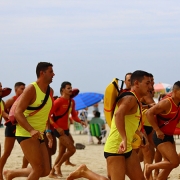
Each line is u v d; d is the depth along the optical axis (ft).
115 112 24.59
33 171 27.43
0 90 36.81
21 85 38.40
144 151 34.73
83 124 44.16
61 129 39.42
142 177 25.30
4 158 36.76
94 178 27.09
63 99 40.16
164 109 29.73
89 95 90.33
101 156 58.18
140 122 25.36
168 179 38.93
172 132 30.42
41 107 27.32
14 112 26.84
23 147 27.37
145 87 24.86
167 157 30.48
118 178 24.59
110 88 24.89
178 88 29.19
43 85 27.45
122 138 23.79
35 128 27.48
